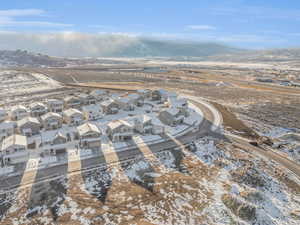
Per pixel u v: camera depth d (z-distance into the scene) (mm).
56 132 52125
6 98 94438
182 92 115438
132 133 52875
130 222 27906
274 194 36062
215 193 34812
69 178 36594
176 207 31250
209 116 73125
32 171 38406
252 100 97312
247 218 30219
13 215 28891
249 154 47969
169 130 59406
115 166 40656
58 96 98312
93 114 67250
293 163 45250
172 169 41094
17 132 55656
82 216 28625
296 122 68812
